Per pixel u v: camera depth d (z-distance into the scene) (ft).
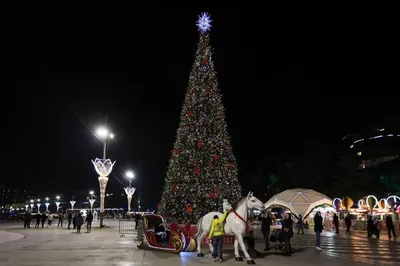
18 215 234.79
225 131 76.28
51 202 464.65
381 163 177.47
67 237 86.02
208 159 72.43
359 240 85.46
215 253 47.91
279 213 200.75
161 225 60.80
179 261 46.68
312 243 77.30
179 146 75.00
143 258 49.16
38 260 46.96
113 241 74.95
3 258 48.93
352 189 176.65
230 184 73.10
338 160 196.65
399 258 52.21
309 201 129.29
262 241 78.33
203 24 80.48
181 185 72.38
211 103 75.61
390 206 122.11
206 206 70.74
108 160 114.93
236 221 47.01
